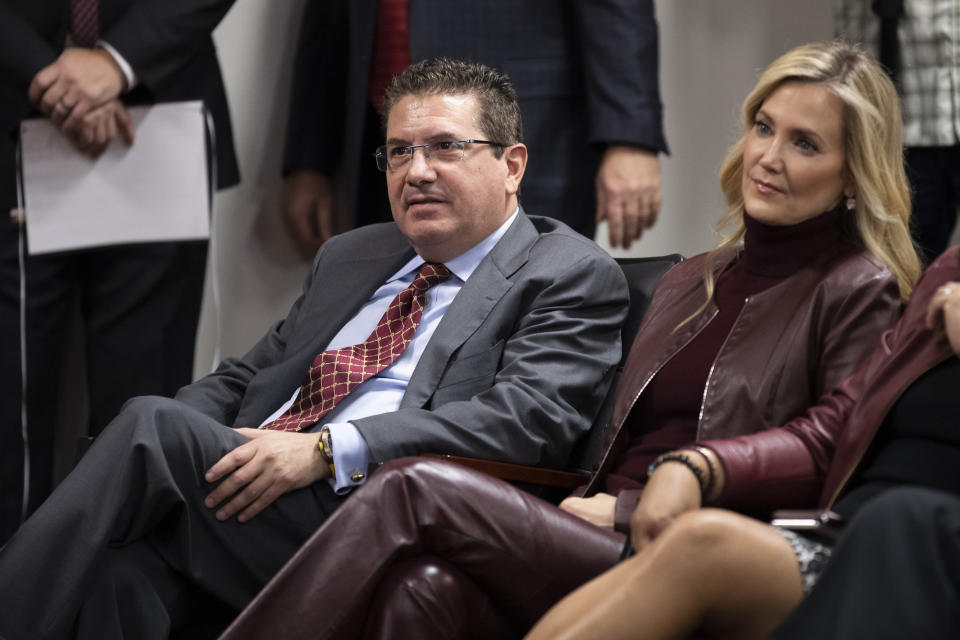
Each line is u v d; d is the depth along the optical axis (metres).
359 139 13.84
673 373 8.59
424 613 7.03
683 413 8.50
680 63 16.06
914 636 5.46
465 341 9.46
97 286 13.91
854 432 7.06
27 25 13.03
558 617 6.10
